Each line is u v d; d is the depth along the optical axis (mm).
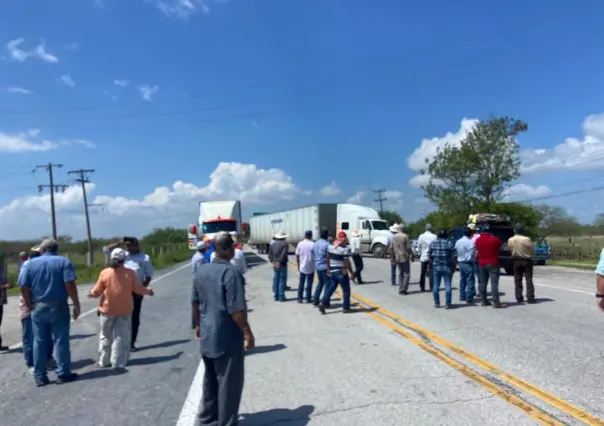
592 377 6359
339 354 8070
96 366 8070
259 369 7414
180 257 45469
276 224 44531
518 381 6297
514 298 13422
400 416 5305
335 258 11859
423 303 12969
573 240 34469
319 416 5422
